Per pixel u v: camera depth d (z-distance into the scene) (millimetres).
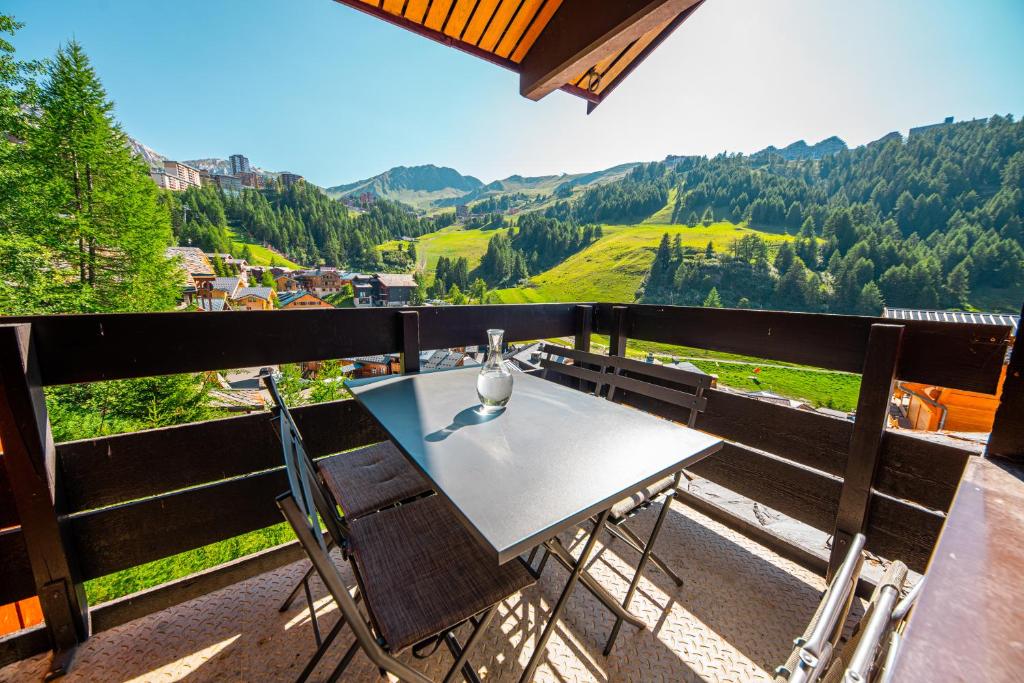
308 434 1471
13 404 969
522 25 1842
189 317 1218
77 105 14789
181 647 1140
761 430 1571
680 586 1387
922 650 344
